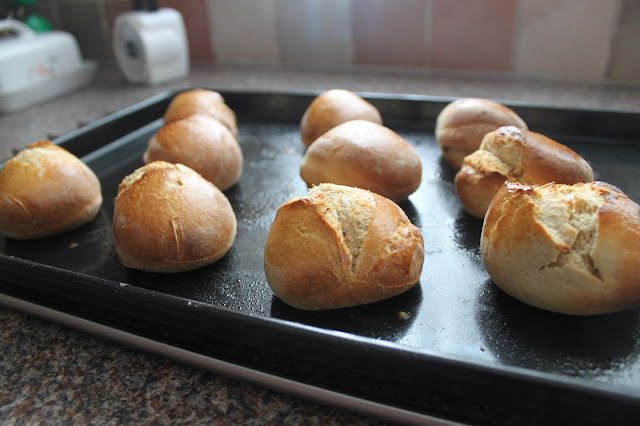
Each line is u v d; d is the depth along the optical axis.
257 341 0.21
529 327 0.24
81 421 0.20
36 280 0.25
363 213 0.26
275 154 0.43
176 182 0.30
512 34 0.57
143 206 0.29
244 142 0.45
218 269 0.29
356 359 0.19
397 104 0.45
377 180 0.33
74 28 0.78
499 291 0.26
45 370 0.23
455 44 0.60
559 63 0.57
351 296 0.25
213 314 0.21
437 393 0.20
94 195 0.35
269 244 0.26
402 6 0.60
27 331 0.25
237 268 0.29
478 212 0.32
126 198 0.29
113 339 0.24
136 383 0.22
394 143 0.34
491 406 0.19
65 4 0.76
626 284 0.22
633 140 0.39
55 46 0.62
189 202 0.29
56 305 0.25
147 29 0.62
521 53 0.58
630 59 0.54
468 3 0.57
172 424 0.20
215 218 0.29
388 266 0.25
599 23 0.53
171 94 0.51
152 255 0.28
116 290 0.23
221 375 0.22
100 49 0.79
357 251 0.25
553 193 0.25
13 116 0.58
